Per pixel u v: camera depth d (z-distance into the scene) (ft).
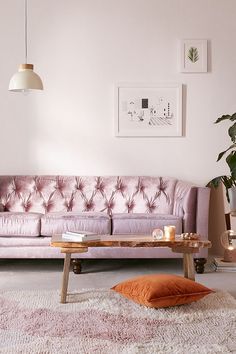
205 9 16.24
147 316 9.54
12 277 13.16
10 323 9.16
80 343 8.20
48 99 16.31
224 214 15.74
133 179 15.96
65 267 10.52
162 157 16.42
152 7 16.25
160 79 16.34
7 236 13.67
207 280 12.89
